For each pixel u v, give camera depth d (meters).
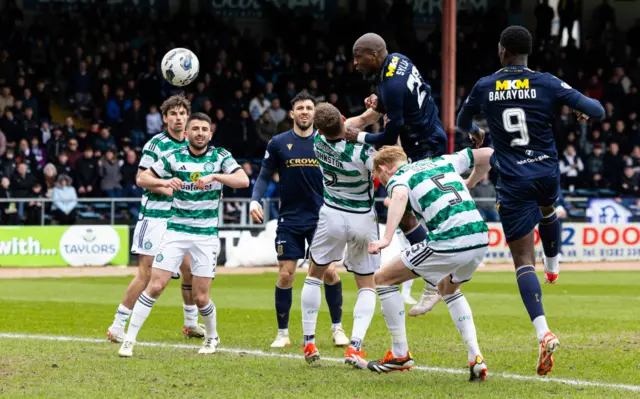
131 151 44.62
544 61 57.16
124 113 48.38
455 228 13.84
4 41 51.53
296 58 55.19
